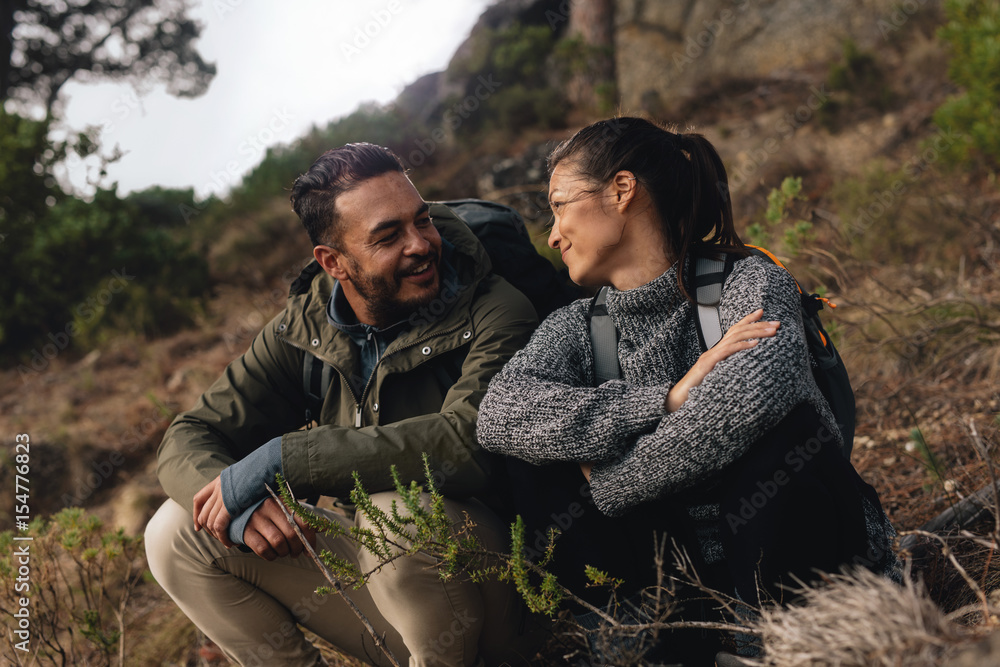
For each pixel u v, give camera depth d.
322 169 1.75
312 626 1.80
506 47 11.61
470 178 9.41
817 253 3.16
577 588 1.44
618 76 10.94
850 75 7.57
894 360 3.02
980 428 2.24
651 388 1.36
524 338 1.76
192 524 1.69
